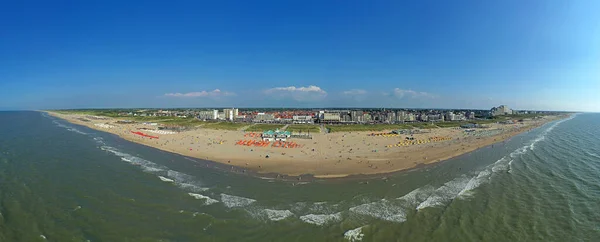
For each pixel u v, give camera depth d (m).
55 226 39.78
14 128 179.25
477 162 80.50
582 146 109.75
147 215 43.56
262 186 57.88
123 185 57.16
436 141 127.81
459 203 48.41
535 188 55.69
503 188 55.94
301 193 53.78
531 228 39.56
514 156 89.12
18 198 49.12
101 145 109.12
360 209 46.28
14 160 77.75
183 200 49.69
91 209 45.34
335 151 99.06
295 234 38.59
